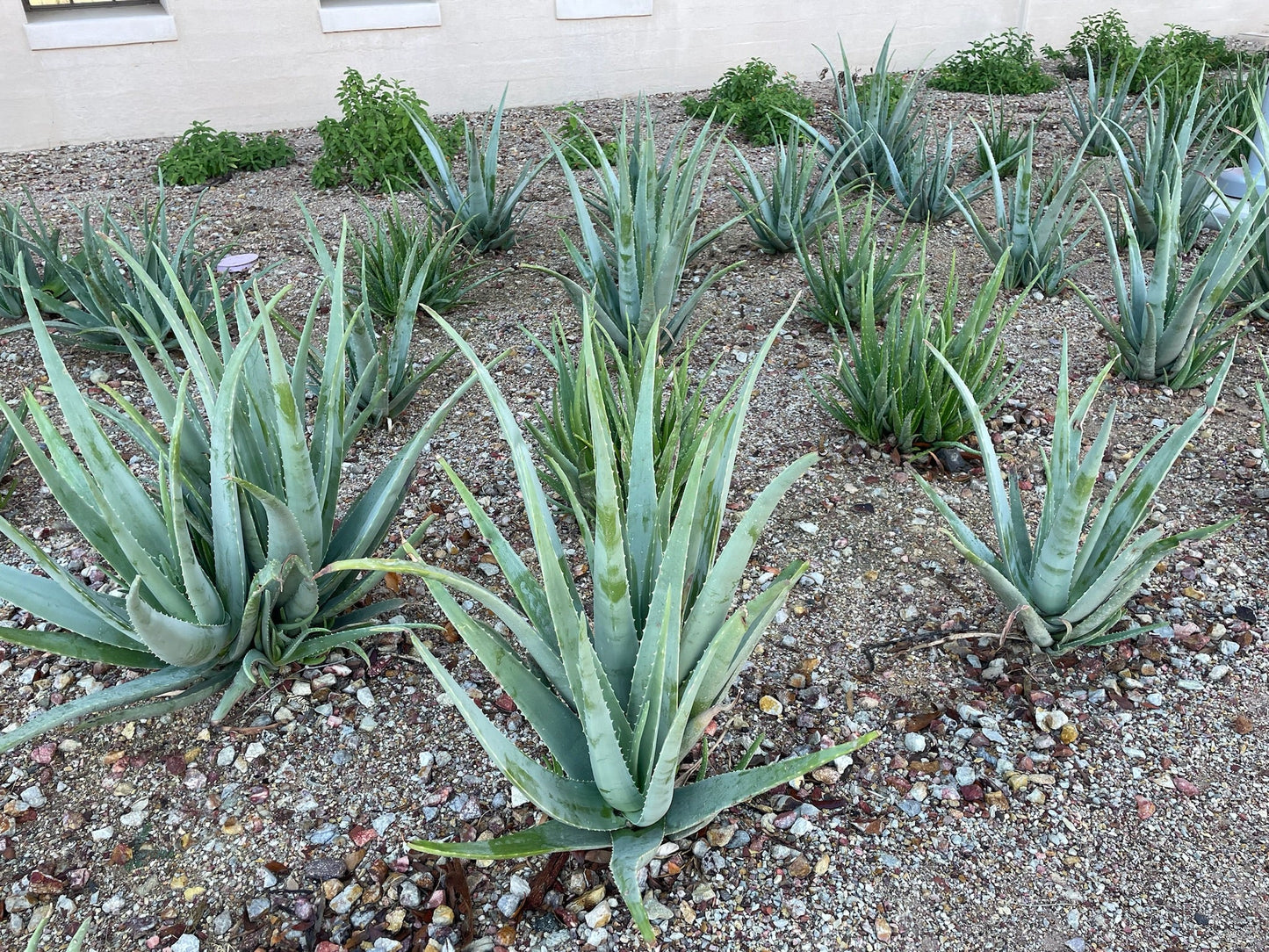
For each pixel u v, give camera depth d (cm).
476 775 245
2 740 197
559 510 338
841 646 284
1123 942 206
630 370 377
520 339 466
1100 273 517
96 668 276
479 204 529
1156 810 234
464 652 282
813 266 532
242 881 220
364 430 391
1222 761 246
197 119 814
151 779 243
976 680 273
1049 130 758
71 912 214
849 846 227
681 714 168
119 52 768
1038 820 233
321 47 824
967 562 316
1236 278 387
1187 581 304
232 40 796
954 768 246
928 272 524
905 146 634
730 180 667
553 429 331
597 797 207
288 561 229
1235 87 680
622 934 208
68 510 225
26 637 216
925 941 207
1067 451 254
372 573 269
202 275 481
